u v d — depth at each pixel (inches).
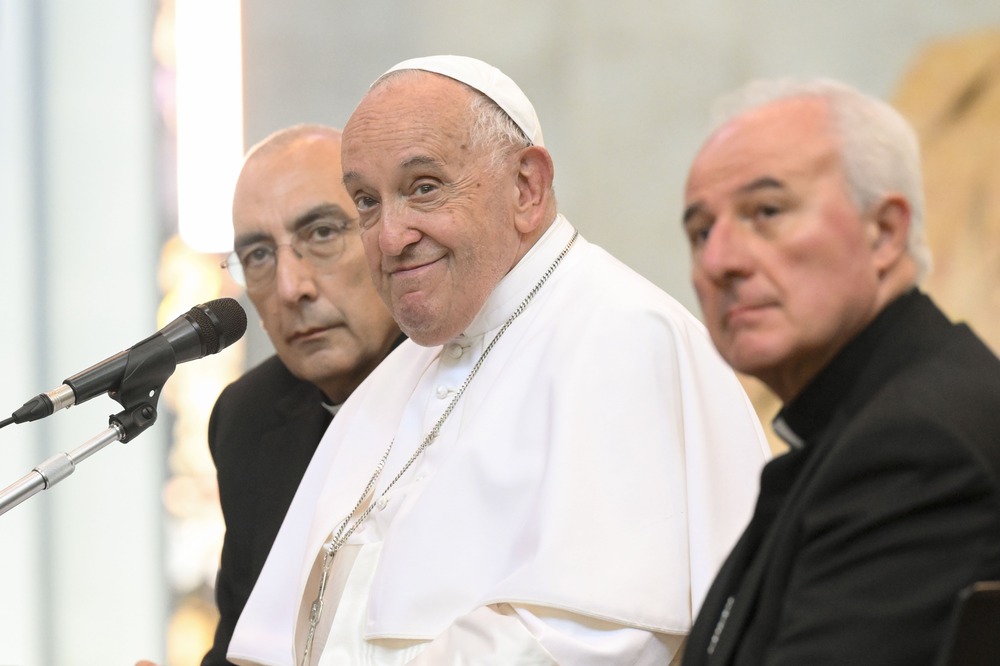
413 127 492.4
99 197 1291.8
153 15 1290.6
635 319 494.6
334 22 1233.4
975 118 1066.7
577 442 466.3
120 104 1290.6
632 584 443.8
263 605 542.6
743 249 311.3
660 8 1157.1
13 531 1258.0
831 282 309.0
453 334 507.2
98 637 1263.5
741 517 474.6
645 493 462.0
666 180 1159.0
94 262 1288.1
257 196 596.7
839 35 1123.3
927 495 282.8
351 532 514.0
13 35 1289.4
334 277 588.1
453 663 433.4
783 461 322.7
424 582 466.9
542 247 518.6
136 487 1264.8
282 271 588.4
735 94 327.6
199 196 1280.8
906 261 315.6
